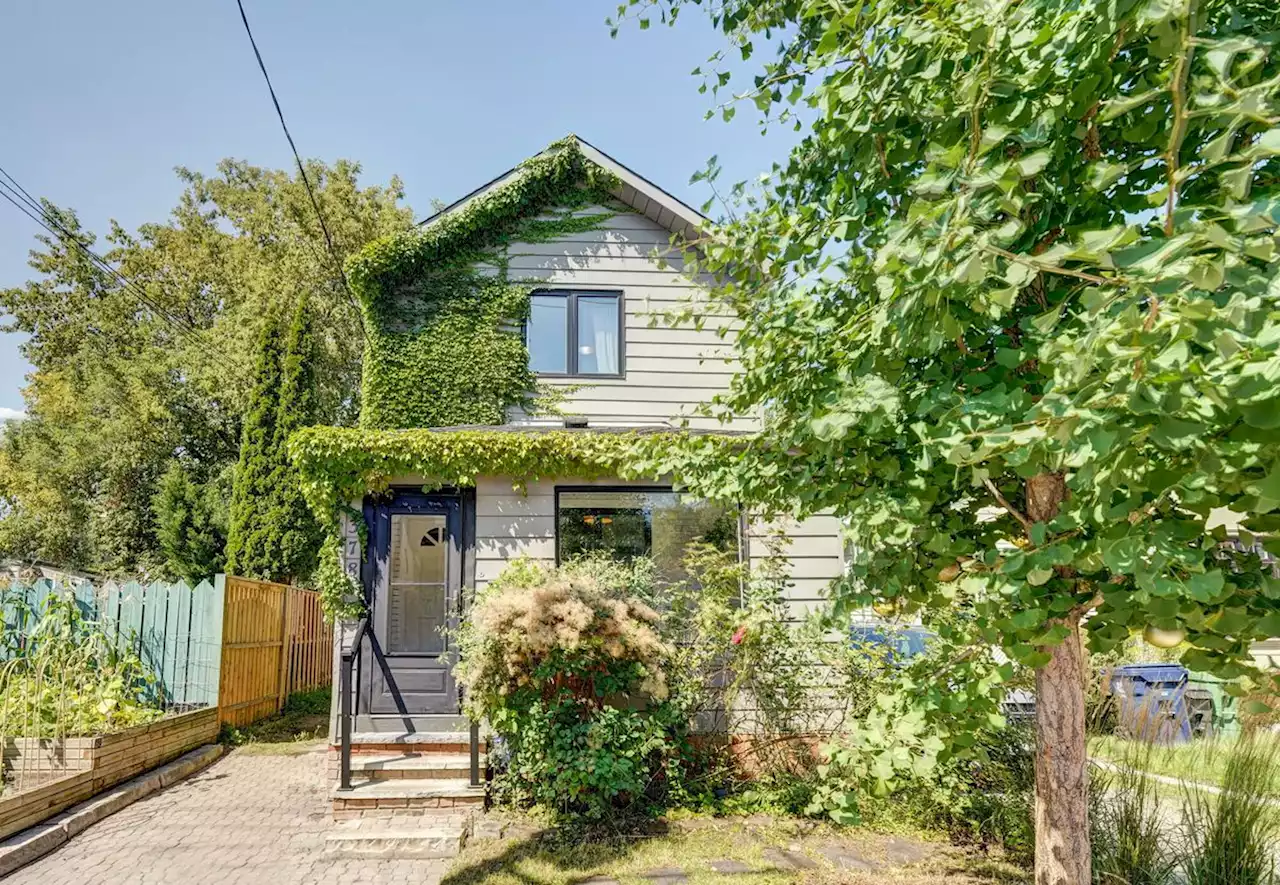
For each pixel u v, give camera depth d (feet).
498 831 20.34
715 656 24.85
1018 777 19.11
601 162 33.99
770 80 10.85
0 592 29.84
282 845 19.45
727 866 17.87
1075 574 8.99
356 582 26.37
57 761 22.09
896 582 9.37
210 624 31.63
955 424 7.40
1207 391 5.13
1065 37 7.01
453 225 32.83
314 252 69.41
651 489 28.32
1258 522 6.91
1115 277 6.05
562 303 33.76
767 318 11.16
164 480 59.77
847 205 10.05
